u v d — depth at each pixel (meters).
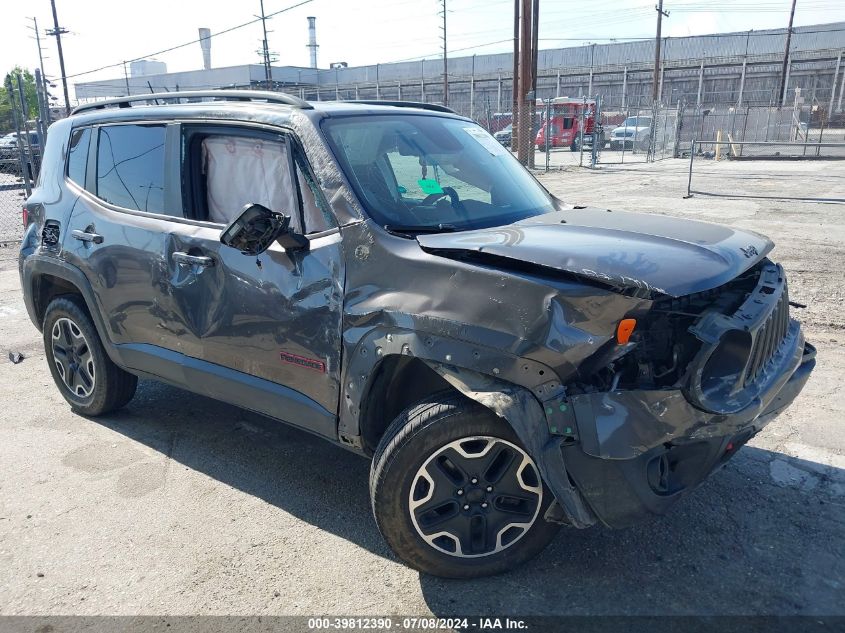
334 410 3.12
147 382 5.40
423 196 3.37
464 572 2.92
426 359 2.74
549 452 2.56
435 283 2.77
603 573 2.97
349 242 3.05
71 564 3.13
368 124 3.59
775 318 2.98
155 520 3.47
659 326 2.73
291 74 72.06
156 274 3.78
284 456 4.13
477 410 2.72
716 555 3.07
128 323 4.04
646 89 59.84
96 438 4.41
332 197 3.15
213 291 3.51
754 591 2.84
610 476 2.58
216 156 3.66
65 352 4.68
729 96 56.38
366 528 3.38
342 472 3.94
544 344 2.54
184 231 3.67
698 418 2.60
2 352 6.27
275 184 3.40
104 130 4.33
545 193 4.14
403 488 2.80
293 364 3.24
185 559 3.16
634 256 2.65
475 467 2.82
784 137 33.31
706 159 30.12
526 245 2.74
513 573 2.98
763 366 2.94
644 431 2.54
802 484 3.62
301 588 2.94
